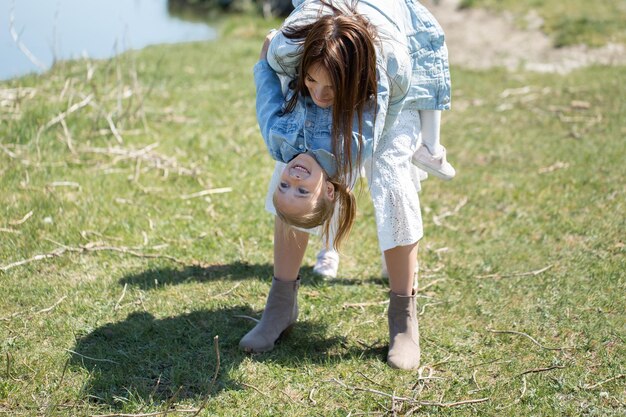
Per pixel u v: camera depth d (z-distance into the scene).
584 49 8.62
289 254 3.24
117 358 3.15
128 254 4.06
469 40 9.27
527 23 9.55
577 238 4.34
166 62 7.82
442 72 3.05
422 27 2.98
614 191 4.91
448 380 3.09
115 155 5.27
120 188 4.80
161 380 3.02
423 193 5.01
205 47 8.73
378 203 3.01
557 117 6.47
